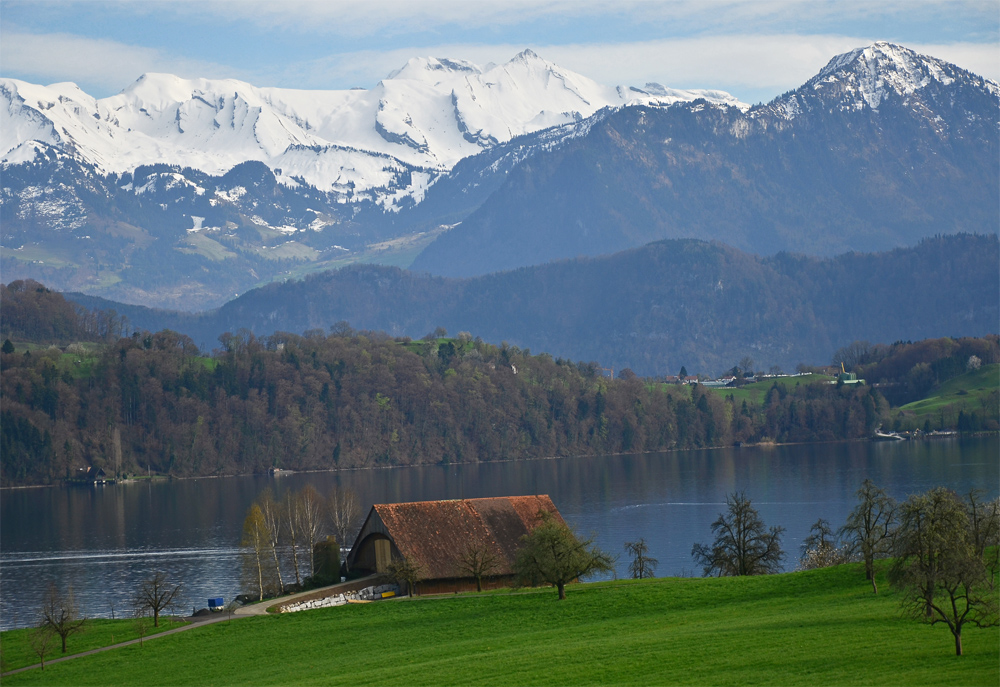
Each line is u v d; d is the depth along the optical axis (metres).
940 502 132.75
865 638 132.00
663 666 129.50
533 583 189.38
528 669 135.12
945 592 141.25
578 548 189.75
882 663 119.69
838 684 113.25
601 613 172.75
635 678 125.69
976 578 119.88
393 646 163.75
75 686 158.00
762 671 122.38
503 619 175.38
